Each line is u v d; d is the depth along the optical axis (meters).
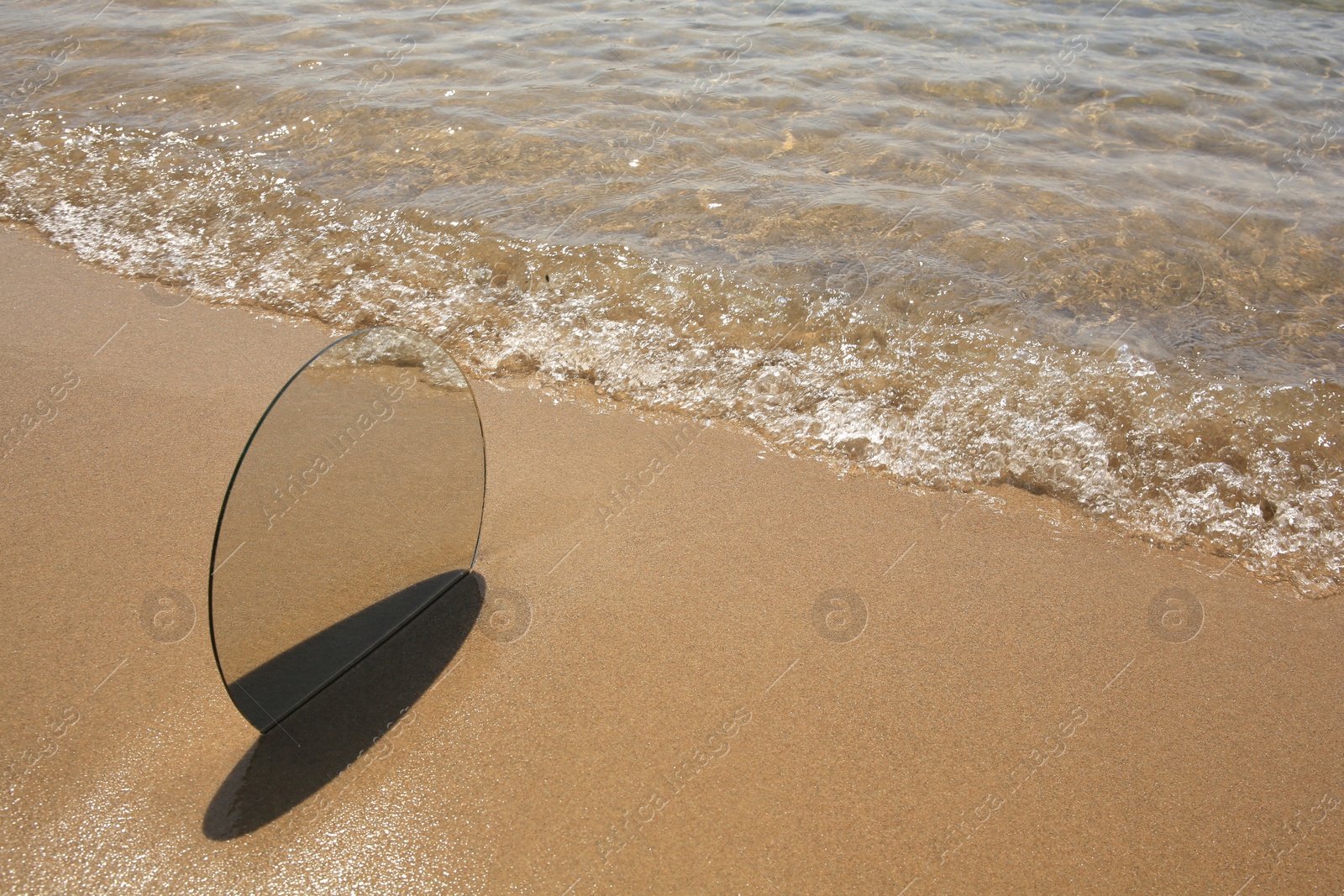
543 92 6.48
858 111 6.28
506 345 4.20
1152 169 5.64
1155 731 2.52
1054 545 3.21
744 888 2.05
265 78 6.64
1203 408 3.74
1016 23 7.88
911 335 4.16
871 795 2.29
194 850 2.07
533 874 2.05
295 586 2.26
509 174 5.44
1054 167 5.63
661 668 2.62
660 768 2.32
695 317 4.31
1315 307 4.41
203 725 2.36
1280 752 2.47
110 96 6.39
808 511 3.30
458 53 7.16
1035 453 3.59
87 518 3.08
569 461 3.53
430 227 4.95
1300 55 7.30
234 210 5.17
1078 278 4.55
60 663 2.52
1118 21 7.95
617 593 2.90
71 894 1.97
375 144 5.76
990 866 2.14
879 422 3.75
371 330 2.26
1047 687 2.63
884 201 5.20
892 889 2.07
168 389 3.79
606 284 4.51
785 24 7.81
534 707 2.48
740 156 5.67
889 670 2.66
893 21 7.86
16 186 5.40
